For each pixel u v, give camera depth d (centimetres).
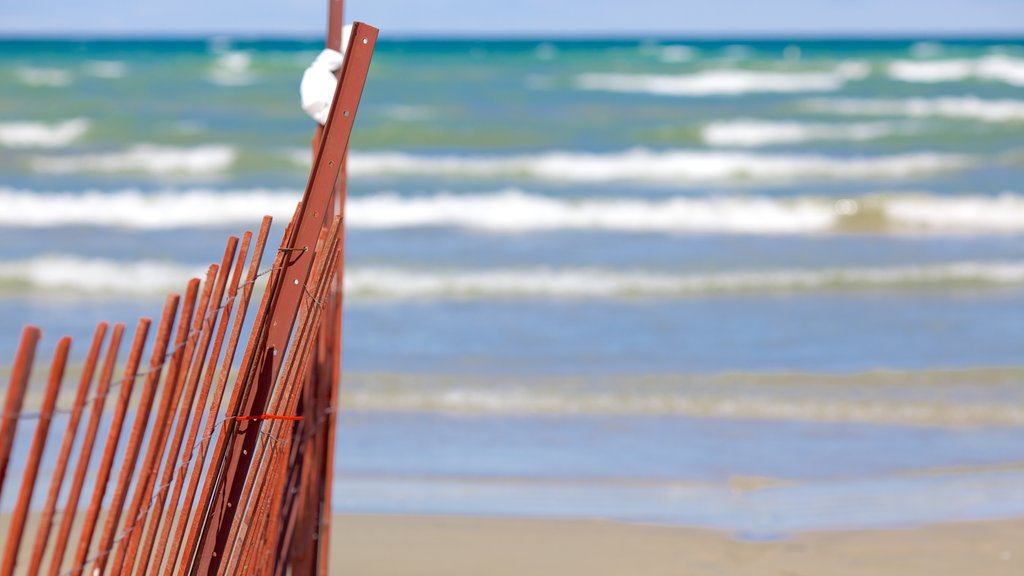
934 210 1973
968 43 9781
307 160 2492
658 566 629
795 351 1123
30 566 244
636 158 2534
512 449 838
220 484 334
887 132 3072
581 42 9544
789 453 835
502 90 4184
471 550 650
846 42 10344
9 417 228
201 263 1516
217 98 3719
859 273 1485
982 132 3067
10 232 1750
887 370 1047
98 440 792
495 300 1335
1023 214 1962
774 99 3972
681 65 5228
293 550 441
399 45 8575
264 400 340
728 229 1902
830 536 674
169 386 279
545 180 2447
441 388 984
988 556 643
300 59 5372
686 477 784
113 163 2450
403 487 758
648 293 1384
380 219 1917
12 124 2880
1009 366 1059
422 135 2969
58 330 1157
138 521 279
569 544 661
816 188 2330
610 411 930
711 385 1002
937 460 820
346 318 1239
